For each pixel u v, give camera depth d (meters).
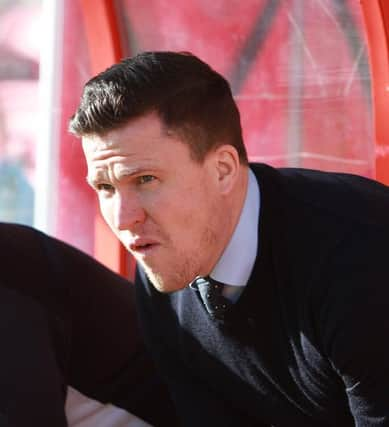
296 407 3.49
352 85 5.11
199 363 3.69
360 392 3.08
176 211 2.97
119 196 2.97
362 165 5.13
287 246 3.15
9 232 4.22
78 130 2.98
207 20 5.48
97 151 2.95
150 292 3.68
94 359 4.38
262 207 3.22
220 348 3.48
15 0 6.28
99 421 4.34
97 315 4.36
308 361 3.22
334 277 3.03
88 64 5.86
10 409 3.62
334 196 3.25
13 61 6.34
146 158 2.90
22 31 6.30
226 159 3.09
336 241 3.08
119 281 4.57
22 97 6.34
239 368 3.50
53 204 6.05
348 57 5.11
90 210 5.96
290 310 3.17
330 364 3.18
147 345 3.94
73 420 4.30
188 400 3.90
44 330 3.91
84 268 4.38
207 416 3.88
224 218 3.13
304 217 3.17
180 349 3.74
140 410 4.52
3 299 3.89
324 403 3.35
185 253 3.04
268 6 5.31
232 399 3.77
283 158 5.34
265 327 3.27
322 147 5.23
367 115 5.09
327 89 5.18
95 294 4.37
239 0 5.39
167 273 3.06
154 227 2.98
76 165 5.98
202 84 3.02
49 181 6.05
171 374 3.90
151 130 2.91
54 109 5.99
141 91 2.91
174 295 3.56
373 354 2.99
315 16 5.18
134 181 2.95
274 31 5.31
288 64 5.29
